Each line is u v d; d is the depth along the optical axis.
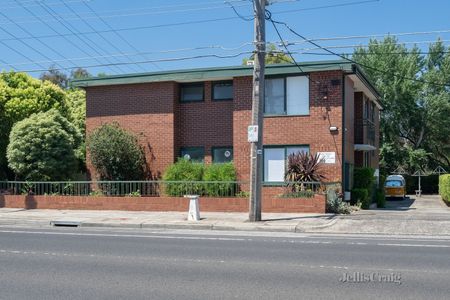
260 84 17.30
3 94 26.16
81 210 21.58
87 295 7.78
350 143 24.30
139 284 8.48
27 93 26.94
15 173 24.88
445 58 46.62
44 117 23.78
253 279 8.82
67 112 29.23
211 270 9.60
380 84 46.56
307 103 22.67
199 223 17.19
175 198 20.83
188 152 24.94
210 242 13.45
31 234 15.30
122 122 25.31
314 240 13.92
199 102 24.80
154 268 9.81
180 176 22.30
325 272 9.38
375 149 31.53
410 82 46.56
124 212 20.83
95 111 25.81
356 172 25.25
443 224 16.52
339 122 22.16
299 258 10.85
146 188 23.19
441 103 46.06
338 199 20.28
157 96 24.80
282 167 22.92
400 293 7.84
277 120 23.00
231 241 13.66
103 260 10.68
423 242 13.62
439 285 8.34
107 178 24.33
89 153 24.83
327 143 22.28
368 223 16.80
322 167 22.27
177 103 24.98
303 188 20.58
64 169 23.30
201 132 24.73
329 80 22.34
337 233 15.77
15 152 22.95
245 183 21.30
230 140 24.30
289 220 17.58
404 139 50.69
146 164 24.84
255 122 17.33
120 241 13.65
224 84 24.56
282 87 23.02
